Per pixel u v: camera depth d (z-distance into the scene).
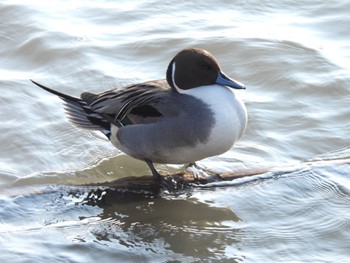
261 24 15.77
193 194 11.18
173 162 11.38
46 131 12.80
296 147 12.44
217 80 11.06
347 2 16.28
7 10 16.00
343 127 12.87
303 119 13.05
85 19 15.91
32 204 10.95
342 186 11.16
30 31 15.41
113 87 14.02
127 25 15.76
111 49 14.98
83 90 13.98
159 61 14.77
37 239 10.19
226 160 12.09
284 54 14.67
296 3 16.38
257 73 14.31
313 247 9.95
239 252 9.91
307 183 11.25
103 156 12.35
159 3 16.39
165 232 10.38
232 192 11.19
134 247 10.05
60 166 12.11
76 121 11.75
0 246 10.02
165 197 11.13
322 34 15.41
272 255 9.82
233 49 14.88
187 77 11.10
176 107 10.97
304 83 13.94
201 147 10.97
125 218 10.70
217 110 10.84
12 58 14.91
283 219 10.59
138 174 11.99
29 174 11.83
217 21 15.88
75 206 10.92
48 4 16.33
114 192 11.18
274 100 13.58
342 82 13.87
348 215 10.56
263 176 11.39
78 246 10.03
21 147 12.44
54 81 14.16
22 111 13.24
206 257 9.82
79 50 14.88
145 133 11.09
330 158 12.20
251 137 12.67
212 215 10.72
